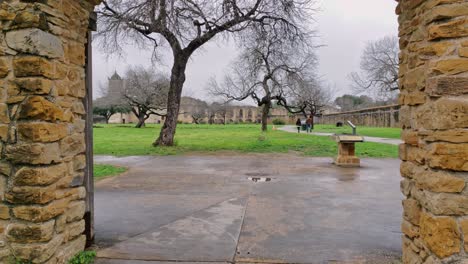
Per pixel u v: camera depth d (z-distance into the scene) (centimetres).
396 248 361
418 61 279
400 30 329
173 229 422
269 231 414
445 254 242
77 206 337
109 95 4084
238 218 469
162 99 3703
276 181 755
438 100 245
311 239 387
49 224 290
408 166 303
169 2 1212
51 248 293
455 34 242
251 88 2886
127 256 341
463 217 241
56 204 300
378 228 426
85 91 363
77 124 338
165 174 856
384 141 1758
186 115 6106
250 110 6594
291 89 2789
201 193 631
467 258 240
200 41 1482
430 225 251
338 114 4825
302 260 331
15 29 280
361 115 4075
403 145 316
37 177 279
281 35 1563
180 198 590
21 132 279
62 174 310
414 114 289
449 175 242
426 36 262
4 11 282
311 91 3103
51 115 291
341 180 766
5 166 284
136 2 1220
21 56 280
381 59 3438
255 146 1576
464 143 238
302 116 5397
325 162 1088
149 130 3153
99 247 364
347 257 338
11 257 284
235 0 1383
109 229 422
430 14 252
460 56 241
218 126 4491
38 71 279
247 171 905
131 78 3822
